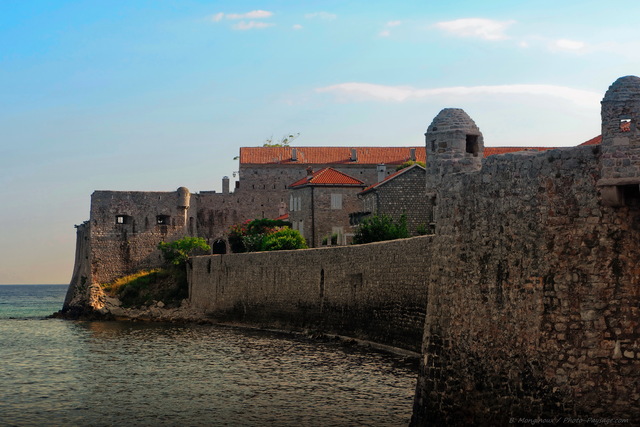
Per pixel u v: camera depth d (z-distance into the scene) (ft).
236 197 459.32
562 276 64.49
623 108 61.05
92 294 346.33
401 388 132.57
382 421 108.99
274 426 108.78
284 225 387.34
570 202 64.59
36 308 490.49
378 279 185.26
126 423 115.55
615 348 61.87
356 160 457.27
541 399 65.05
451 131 78.02
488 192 71.67
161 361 181.47
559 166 65.26
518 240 68.23
